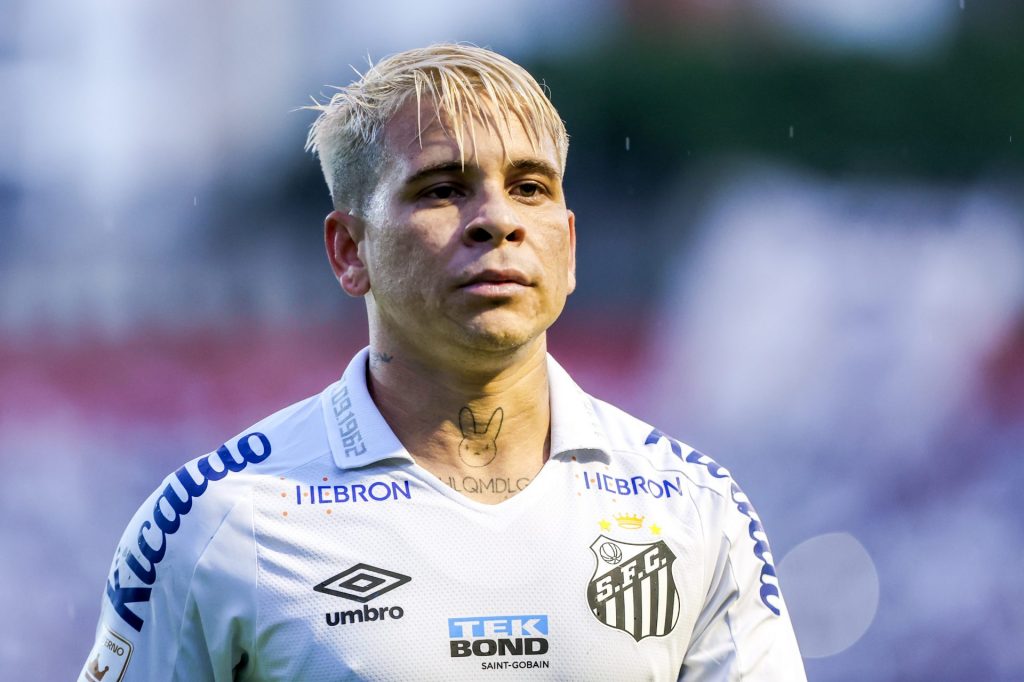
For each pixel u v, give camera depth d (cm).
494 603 823
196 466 880
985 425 4312
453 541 835
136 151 6394
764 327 5231
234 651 836
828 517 3731
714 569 884
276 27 6606
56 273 5291
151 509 874
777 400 4675
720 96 6562
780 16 6650
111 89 6438
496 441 875
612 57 6562
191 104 6481
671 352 5128
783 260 5600
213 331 4856
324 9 6669
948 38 6644
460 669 812
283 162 6266
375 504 845
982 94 6569
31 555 3225
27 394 4016
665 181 6438
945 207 5934
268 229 6056
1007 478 3938
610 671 830
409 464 859
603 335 5275
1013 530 3603
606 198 6384
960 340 4984
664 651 848
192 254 5775
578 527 853
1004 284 5266
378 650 809
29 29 6394
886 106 6569
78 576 3209
